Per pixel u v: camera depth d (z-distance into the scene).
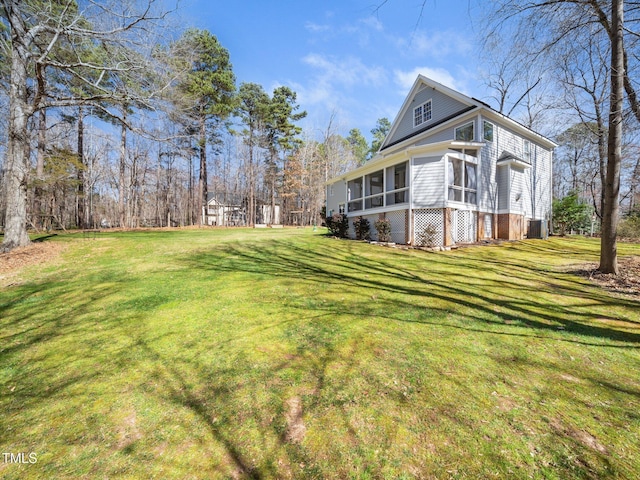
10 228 9.62
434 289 6.14
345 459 2.07
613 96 6.73
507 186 14.36
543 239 14.42
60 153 13.86
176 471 2.02
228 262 8.78
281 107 34.25
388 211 13.57
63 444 2.29
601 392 2.84
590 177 22.84
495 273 7.54
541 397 2.75
